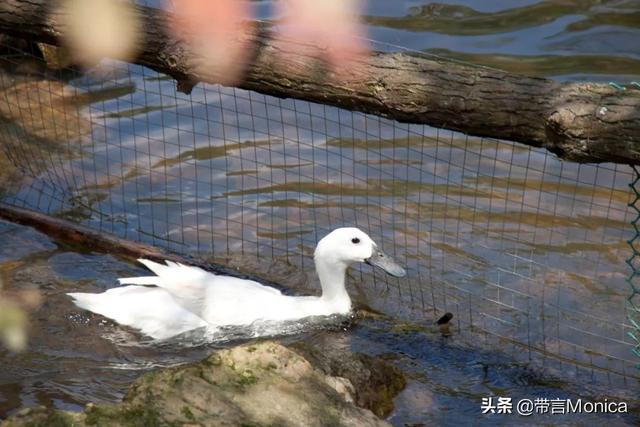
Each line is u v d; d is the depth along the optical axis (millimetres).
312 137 11453
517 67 13539
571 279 9852
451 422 7820
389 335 9219
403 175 11469
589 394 8297
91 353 8703
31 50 13789
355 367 7891
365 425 6535
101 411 6281
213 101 12906
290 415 6480
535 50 13969
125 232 10711
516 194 11141
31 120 12672
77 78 13547
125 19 8680
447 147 11953
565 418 7941
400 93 7711
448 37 14289
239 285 9453
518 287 9781
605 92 7090
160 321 9102
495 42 14164
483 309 9523
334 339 9172
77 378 8281
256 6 14617
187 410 6387
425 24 14656
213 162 11781
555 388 8383
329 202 11086
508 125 7367
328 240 9438
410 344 9039
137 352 8820
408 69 7719
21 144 12203
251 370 6789
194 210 11047
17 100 13031
